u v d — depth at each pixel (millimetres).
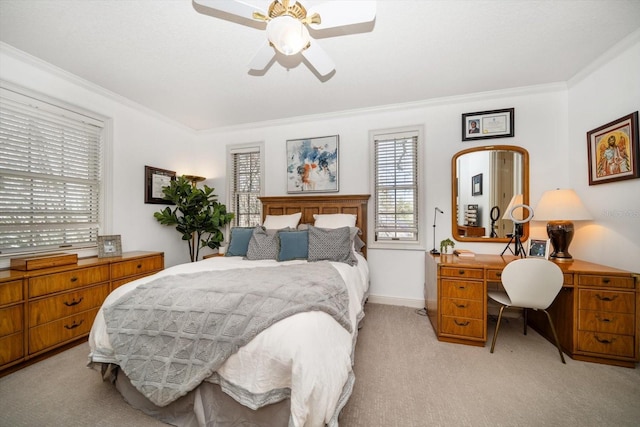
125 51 2123
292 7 1363
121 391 1557
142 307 1500
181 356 1313
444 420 1401
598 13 1706
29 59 2182
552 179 2691
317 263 2359
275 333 1197
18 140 2227
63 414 1444
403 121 3189
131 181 3129
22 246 2271
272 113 3471
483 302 2201
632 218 1976
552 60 2252
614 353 1912
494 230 2855
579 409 1481
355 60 2242
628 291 1896
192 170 4051
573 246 2572
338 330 1363
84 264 2301
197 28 1850
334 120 3475
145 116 3309
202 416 1274
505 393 1616
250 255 2758
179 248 3836
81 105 2607
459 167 2967
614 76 2113
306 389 1062
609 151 2148
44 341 2008
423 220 3113
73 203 2621
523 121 2781
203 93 2877
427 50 2104
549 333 2299
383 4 1616
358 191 3379
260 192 3844
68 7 1647
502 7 1652
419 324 2643
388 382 1723
